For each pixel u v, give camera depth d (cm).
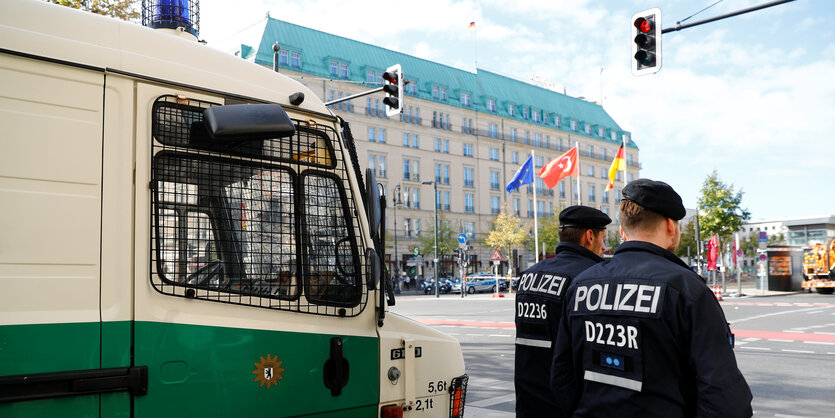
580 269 356
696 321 216
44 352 240
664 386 221
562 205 6650
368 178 326
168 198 278
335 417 318
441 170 6719
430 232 6362
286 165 318
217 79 304
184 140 287
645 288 230
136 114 274
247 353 289
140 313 264
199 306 280
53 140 252
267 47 5497
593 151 8538
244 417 285
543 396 353
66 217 251
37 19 258
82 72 262
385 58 6431
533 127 7725
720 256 3903
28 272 240
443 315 2361
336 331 323
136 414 257
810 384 895
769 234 7188
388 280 356
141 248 268
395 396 344
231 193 298
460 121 6950
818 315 1998
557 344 269
